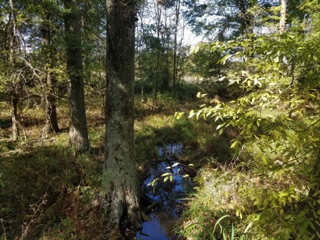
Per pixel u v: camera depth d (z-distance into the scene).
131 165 4.36
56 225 3.78
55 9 5.42
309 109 1.69
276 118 1.61
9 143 7.11
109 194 4.30
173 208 5.14
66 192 4.69
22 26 5.53
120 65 3.90
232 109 1.76
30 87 4.64
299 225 1.34
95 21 6.60
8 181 4.67
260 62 1.90
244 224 3.18
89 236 3.67
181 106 14.25
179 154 7.76
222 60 1.84
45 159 5.75
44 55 5.93
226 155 6.27
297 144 1.54
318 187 1.44
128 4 3.75
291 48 1.41
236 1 11.20
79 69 6.18
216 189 3.89
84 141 6.68
